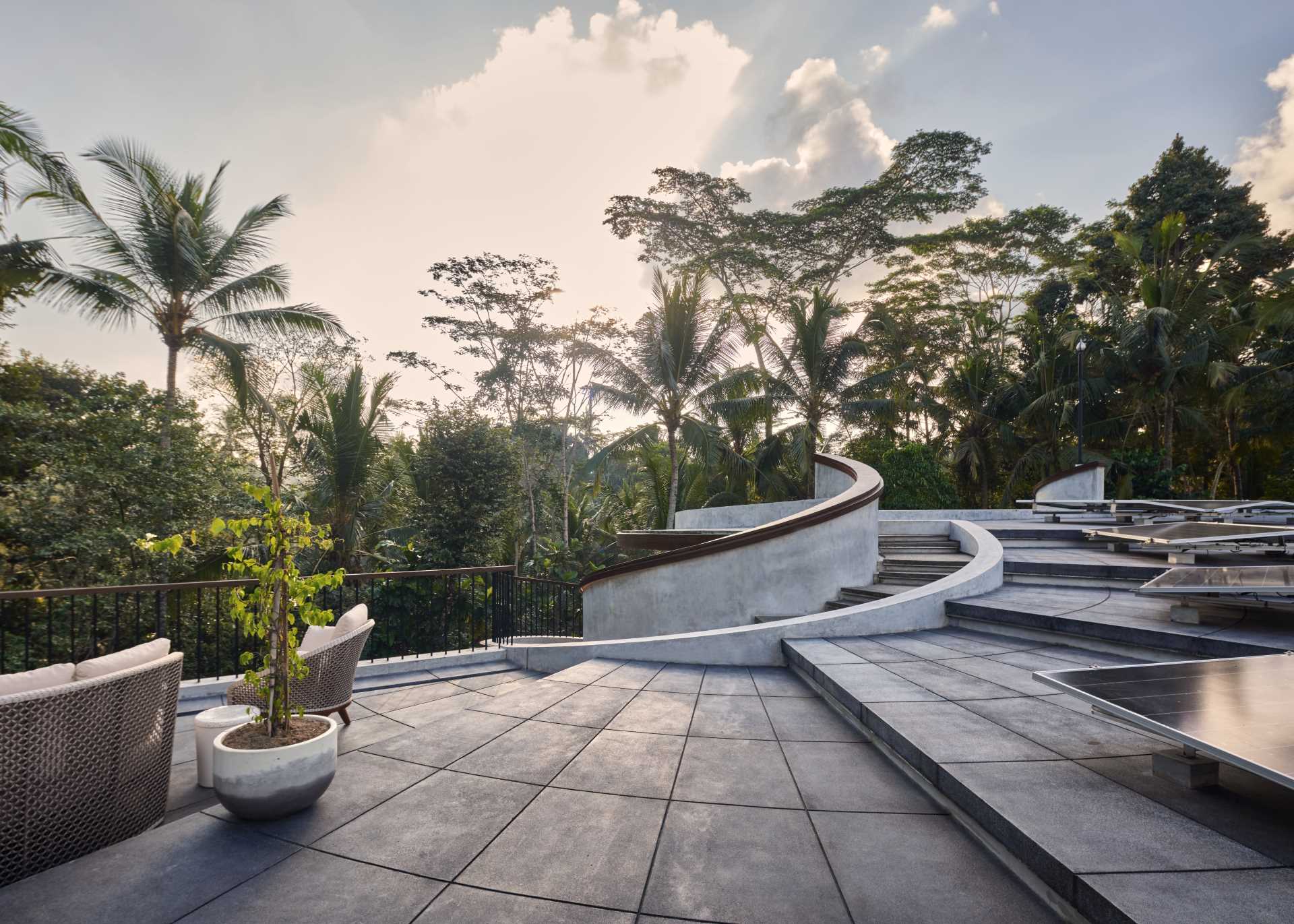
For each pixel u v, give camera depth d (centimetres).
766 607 891
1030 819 243
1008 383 2684
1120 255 2684
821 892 229
